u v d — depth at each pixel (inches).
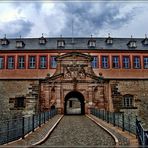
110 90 1887.3
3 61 2375.7
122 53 2413.9
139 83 1907.0
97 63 2388.0
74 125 1097.4
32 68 2370.8
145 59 2413.9
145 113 1870.1
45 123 1169.4
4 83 1888.5
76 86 1918.1
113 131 869.2
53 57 2391.7
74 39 2534.5
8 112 1845.5
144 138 486.3
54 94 1907.0
